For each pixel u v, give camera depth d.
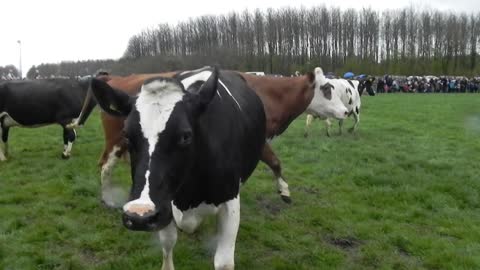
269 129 7.47
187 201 3.78
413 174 9.42
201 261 5.30
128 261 5.30
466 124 18.92
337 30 77.50
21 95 10.06
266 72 68.25
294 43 73.56
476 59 74.44
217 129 3.82
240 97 4.70
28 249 5.60
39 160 10.41
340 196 7.96
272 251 5.70
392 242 6.00
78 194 7.81
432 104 30.36
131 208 2.90
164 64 40.09
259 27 69.56
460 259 5.43
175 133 3.18
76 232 6.16
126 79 6.61
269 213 7.04
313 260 5.45
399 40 79.75
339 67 73.75
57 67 66.62
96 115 20.81
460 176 9.33
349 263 5.42
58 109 10.27
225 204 3.95
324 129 16.36
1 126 10.41
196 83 4.24
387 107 27.67
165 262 4.42
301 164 10.42
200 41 64.88
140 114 3.22
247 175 4.79
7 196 7.56
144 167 3.09
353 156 11.20
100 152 11.45
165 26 65.19
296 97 7.62
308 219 6.70
